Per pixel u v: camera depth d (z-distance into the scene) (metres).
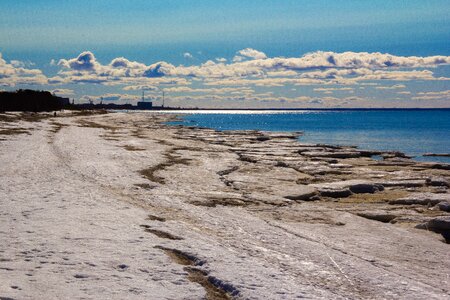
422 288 11.05
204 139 61.59
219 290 10.41
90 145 45.88
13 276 10.26
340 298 10.04
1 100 135.12
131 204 19.94
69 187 22.81
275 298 9.76
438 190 26.38
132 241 13.46
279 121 193.12
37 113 124.94
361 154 49.88
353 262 12.83
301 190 25.25
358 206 22.27
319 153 45.59
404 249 14.81
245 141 61.03
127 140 54.94
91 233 14.10
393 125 141.38
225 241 14.70
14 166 29.39
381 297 10.38
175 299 9.57
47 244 12.77
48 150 39.66
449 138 82.81
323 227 17.44
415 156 50.97
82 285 9.98
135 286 10.11
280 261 12.75
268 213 19.69
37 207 17.59
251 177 29.61
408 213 20.45
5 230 14.12
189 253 12.66
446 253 14.55
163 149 44.53
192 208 19.80
